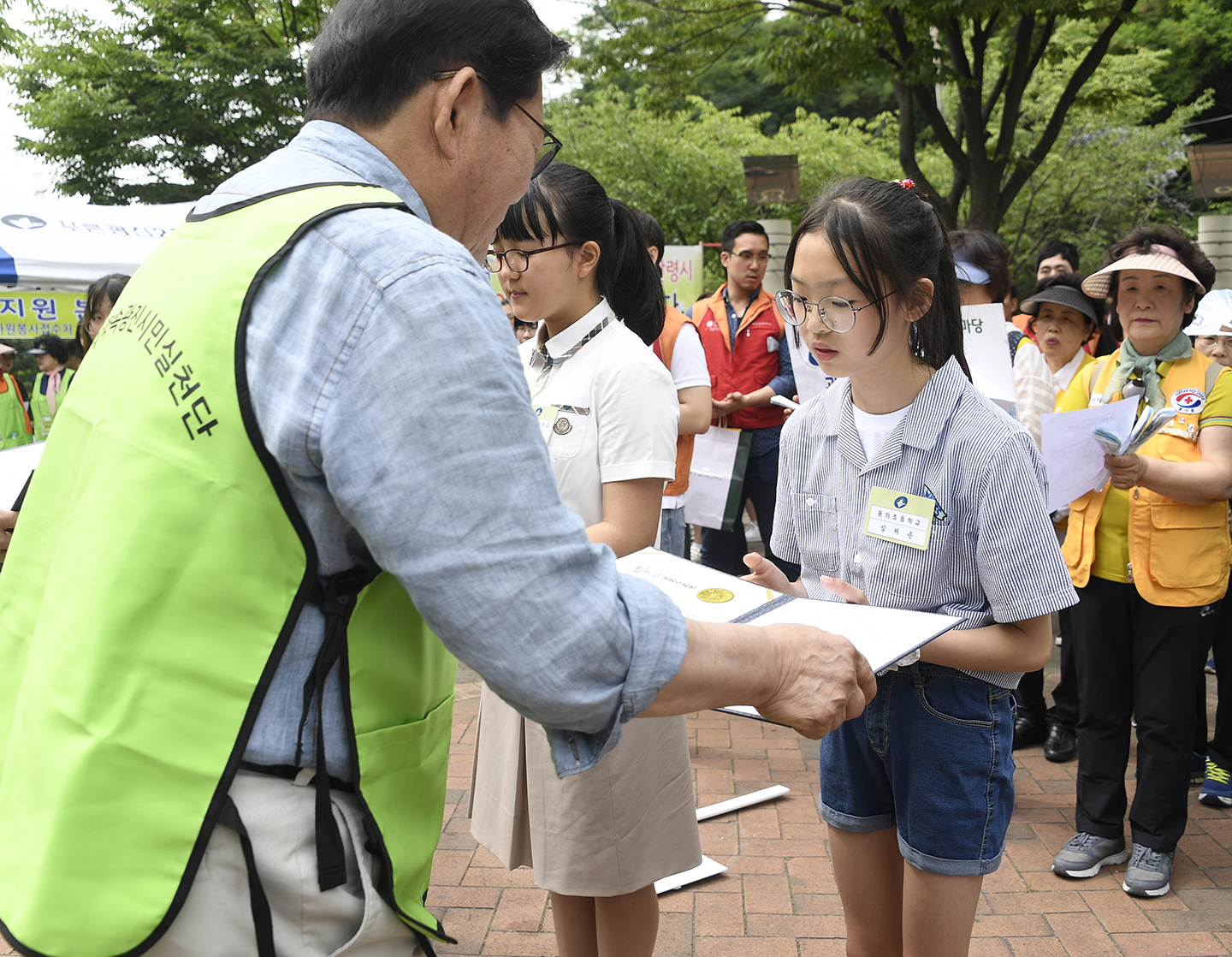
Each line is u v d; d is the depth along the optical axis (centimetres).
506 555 93
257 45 1517
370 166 113
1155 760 292
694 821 210
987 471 162
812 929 272
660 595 106
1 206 609
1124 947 264
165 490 98
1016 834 328
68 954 97
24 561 116
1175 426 290
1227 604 336
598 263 203
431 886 299
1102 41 963
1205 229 670
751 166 854
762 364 499
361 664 106
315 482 98
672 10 1052
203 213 114
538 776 200
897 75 978
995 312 338
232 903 102
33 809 100
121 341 110
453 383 94
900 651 133
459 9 112
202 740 99
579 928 212
